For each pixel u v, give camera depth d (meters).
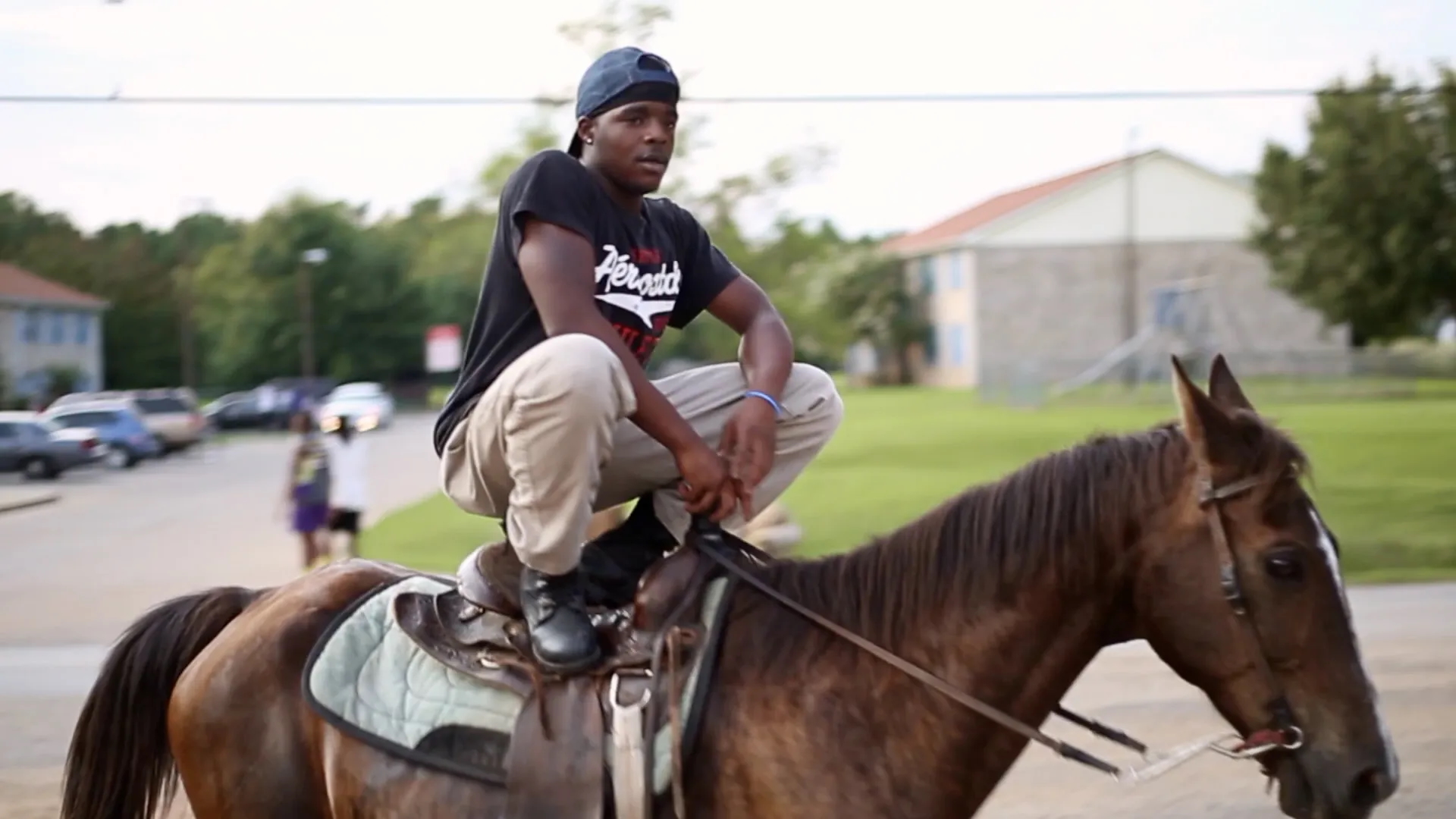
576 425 2.93
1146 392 45.69
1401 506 17.83
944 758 2.97
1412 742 7.26
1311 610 2.78
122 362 76.94
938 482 21.41
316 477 15.41
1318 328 61.28
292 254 75.81
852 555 3.18
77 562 17.75
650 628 3.10
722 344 22.38
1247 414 2.88
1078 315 61.78
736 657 3.07
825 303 22.48
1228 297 61.50
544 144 19.12
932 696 2.98
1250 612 2.80
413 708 3.21
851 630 3.06
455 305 77.06
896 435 31.11
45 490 31.52
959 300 63.31
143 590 15.08
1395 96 44.50
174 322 78.12
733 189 18.97
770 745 2.95
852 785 2.92
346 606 3.55
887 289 66.50
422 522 20.00
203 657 3.61
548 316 3.06
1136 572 2.95
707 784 2.99
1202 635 2.87
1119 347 58.66
